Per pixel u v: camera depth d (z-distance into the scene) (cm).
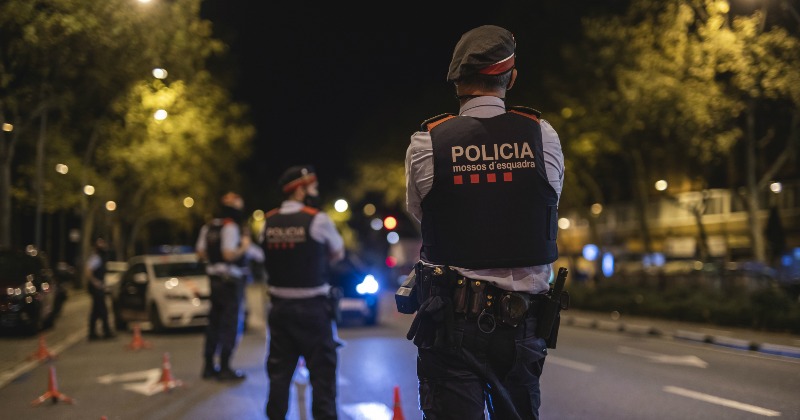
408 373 1077
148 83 2925
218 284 1012
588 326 1958
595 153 3025
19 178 3228
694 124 2120
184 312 1719
